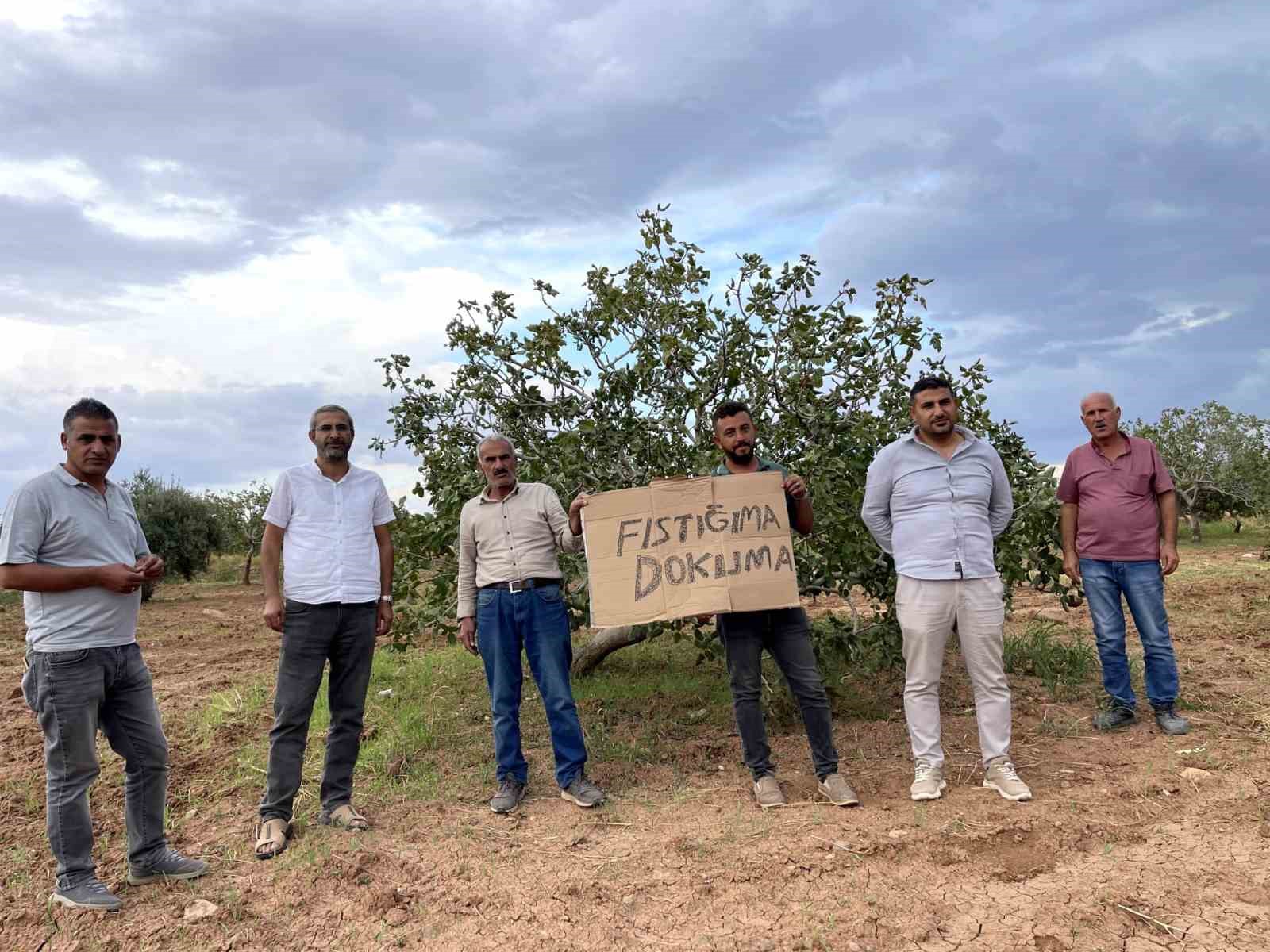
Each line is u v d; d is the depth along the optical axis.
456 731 6.04
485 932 3.30
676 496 4.54
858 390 6.26
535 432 6.76
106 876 3.94
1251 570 14.15
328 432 4.37
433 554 6.78
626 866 3.78
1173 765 4.78
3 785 5.30
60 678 3.54
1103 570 5.61
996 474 4.61
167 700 7.60
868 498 4.72
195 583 24.97
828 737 4.45
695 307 6.06
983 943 3.06
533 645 4.68
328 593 4.28
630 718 6.26
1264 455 24.89
